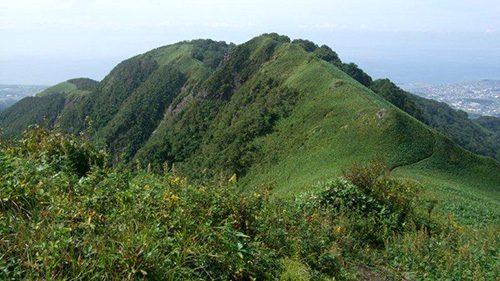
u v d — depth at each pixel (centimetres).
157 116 10306
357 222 917
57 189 595
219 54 12638
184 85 10606
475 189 3275
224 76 8594
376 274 733
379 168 1150
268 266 585
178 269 476
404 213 1028
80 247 468
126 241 475
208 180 752
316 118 5191
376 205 1009
